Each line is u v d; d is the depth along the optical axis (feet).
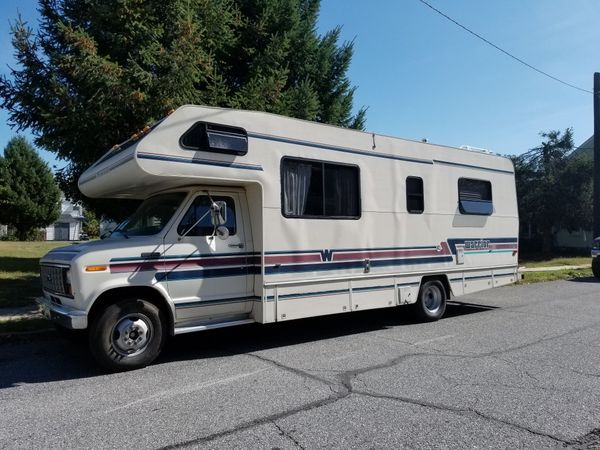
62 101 29.71
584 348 22.24
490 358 20.56
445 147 30.53
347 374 18.43
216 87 35.12
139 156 18.93
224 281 21.29
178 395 16.25
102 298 19.10
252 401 15.60
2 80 32.71
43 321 26.68
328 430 13.33
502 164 34.40
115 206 38.73
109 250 18.80
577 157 77.82
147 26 30.40
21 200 125.49
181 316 20.31
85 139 31.42
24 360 20.89
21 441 12.85
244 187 22.40
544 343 23.26
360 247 25.45
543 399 15.61
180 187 21.63
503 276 33.63
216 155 20.71
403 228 27.61
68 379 18.19
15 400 15.97
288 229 22.61
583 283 49.65
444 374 18.30
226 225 21.58
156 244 19.72
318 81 52.49
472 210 31.53
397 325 28.22
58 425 13.87
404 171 27.96
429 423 13.76
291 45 47.65
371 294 25.88
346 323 28.89
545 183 77.05
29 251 78.59
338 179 24.94
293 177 23.15
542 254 85.46
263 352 22.00
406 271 27.58
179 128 19.93
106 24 30.91
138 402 15.62
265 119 22.35
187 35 29.76
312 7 51.72
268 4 43.98
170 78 29.76
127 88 28.89
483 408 14.87
